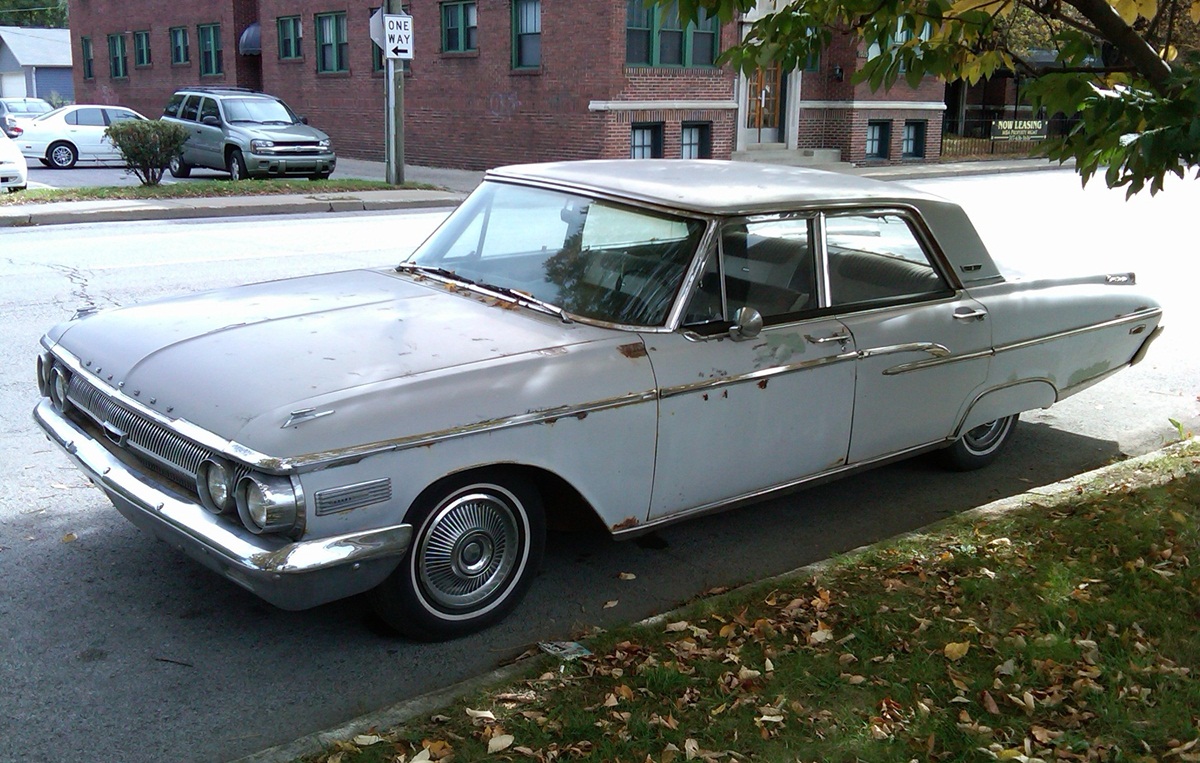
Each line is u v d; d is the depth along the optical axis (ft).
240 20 114.11
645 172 17.34
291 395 12.26
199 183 65.98
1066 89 15.51
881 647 13.02
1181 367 29.37
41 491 18.24
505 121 85.35
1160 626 13.56
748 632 13.32
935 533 16.74
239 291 16.63
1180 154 13.84
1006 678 12.35
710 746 10.89
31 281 34.65
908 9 17.39
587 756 10.64
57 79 199.82
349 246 43.70
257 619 14.26
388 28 68.44
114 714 12.06
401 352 13.48
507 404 12.99
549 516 15.08
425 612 13.33
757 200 15.64
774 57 18.11
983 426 20.57
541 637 14.06
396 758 10.63
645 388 14.12
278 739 11.71
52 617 14.14
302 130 74.49
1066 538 16.34
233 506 11.95
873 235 17.22
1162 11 17.85
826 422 16.40
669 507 15.01
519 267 16.20
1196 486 18.43
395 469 12.16
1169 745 11.09
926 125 102.12
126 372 13.75
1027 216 59.11
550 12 79.92
